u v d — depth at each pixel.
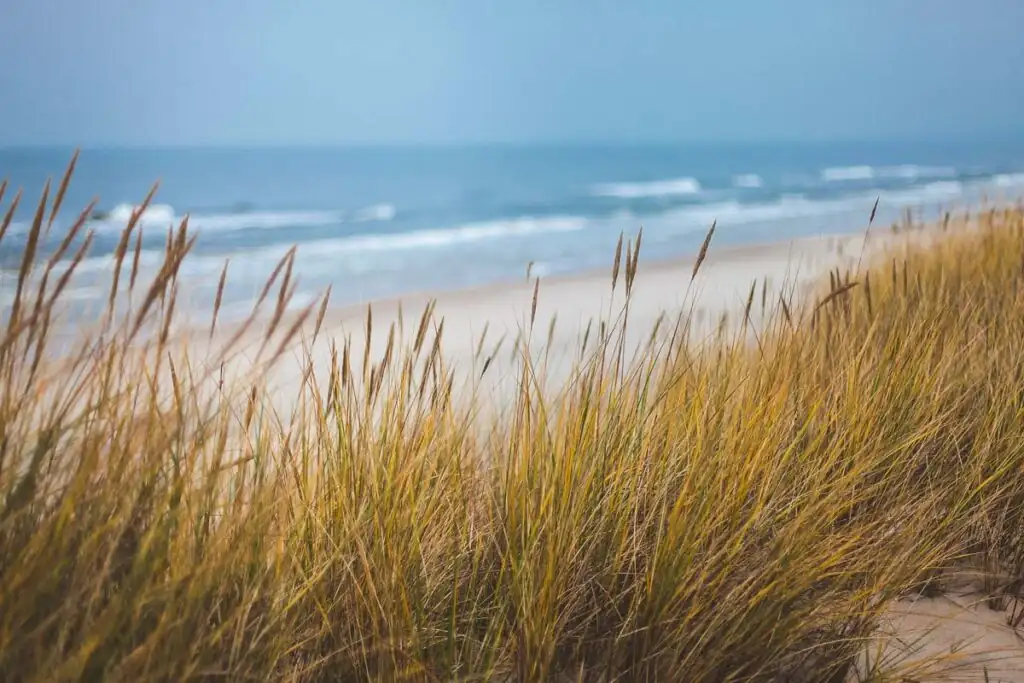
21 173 55.38
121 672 1.16
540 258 17.59
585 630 1.81
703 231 23.27
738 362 2.82
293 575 1.58
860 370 2.80
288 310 9.16
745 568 1.83
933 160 86.62
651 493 2.03
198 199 43.16
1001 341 3.21
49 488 1.36
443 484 1.99
